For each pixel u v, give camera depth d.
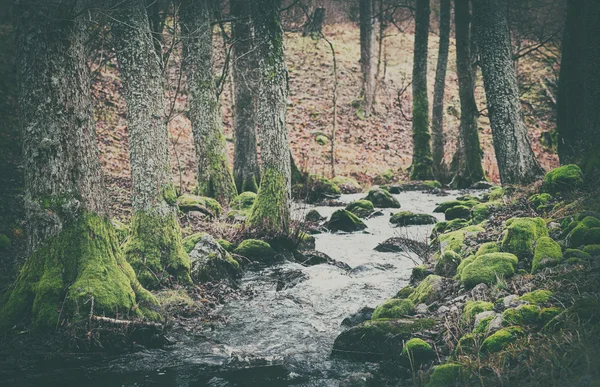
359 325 5.99
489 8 12.20
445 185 22.36
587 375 3.67
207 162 15.26
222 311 7.70
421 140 23.14
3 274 8.35
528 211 9.15
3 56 19.70
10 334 6.05
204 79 15.24
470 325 5.46
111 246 6.87
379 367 5.42
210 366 5.82
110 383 5.37
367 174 24.11
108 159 18.47
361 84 31.16
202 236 9.27
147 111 8.54
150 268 8.09
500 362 4.45
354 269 9.81
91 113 6.84
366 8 29.48
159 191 8.48
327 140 26.50
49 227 6.42
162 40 14.75
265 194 11.01
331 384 5.33
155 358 6.04
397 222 14.28
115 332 6.11
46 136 6.38
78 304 6.14
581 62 11.12
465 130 21.61
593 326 4.33
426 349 5.27
